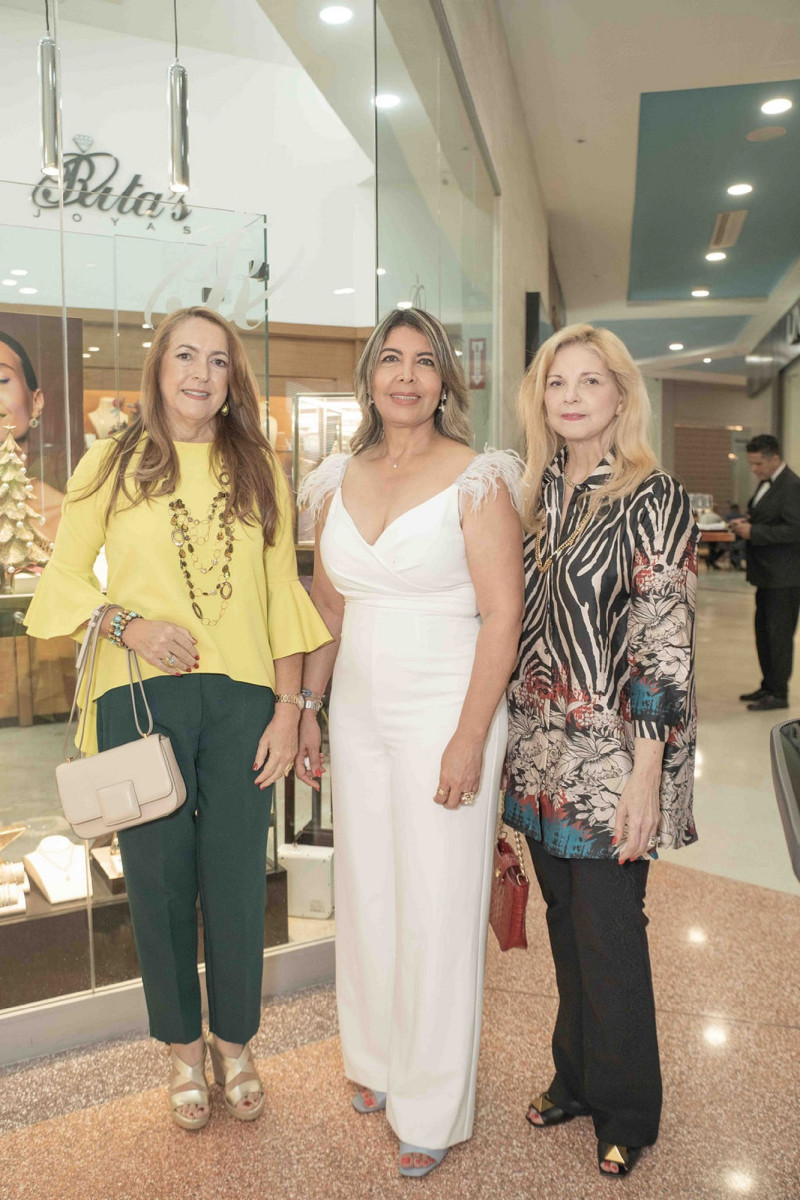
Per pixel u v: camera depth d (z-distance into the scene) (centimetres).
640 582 164
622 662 169
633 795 163
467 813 176
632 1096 173
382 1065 193
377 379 179
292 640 196
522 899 184
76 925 228
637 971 171
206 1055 222
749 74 593
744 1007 240
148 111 229
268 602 198
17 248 220
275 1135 190
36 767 226
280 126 243
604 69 588
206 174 236
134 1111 199
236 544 187
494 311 534
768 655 614
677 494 166
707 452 2205
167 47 229
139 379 234
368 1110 197
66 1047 225
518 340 623
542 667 178
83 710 188
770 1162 180
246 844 190
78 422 229
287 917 255
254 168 241
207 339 182
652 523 164
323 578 202
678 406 2169
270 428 249
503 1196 171
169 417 188
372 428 190
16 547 224
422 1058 176
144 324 233
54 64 220
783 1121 193
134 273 231
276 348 247
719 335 1662
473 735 171
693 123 679
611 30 536
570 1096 191
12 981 222
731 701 641
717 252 1064
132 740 181
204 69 234
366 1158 182
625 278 1199
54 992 226
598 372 171
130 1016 232
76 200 224
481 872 179
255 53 238
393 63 272
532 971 263
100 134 225
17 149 219
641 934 172
